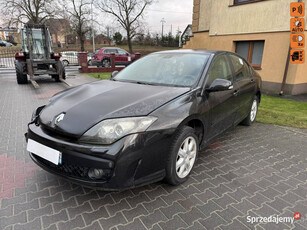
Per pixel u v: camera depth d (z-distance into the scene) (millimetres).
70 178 2184
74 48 47750
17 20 28109
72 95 2844
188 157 2686
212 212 2260
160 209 2281
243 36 9523
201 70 3082
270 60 8695
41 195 2471
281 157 3500
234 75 3762
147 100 2463
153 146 2201
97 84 3236
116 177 2057
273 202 2439
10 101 6938
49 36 11391
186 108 2525
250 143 4000
